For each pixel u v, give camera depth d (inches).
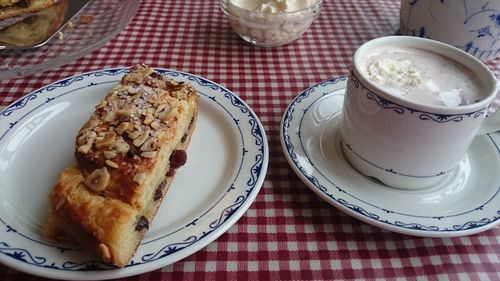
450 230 8.1
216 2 18.1
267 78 13.6
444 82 8.9
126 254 7.5
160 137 9.0
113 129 9.1
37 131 10.5
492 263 8.3
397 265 8.2
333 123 10.9
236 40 15.6
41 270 7.1
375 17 17.7
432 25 13.7
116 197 8.0
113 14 15.8
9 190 9.0
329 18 17.5
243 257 8.2
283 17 14.1
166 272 7.9
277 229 8.8
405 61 9.5
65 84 11.7
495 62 14.7
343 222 9.0
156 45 14.9
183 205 9.0
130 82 10.7
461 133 8.1
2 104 11.9
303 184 9.9
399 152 8.5
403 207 8.7
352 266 8.1
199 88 11.8
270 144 11.0
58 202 7.9
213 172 9.8
